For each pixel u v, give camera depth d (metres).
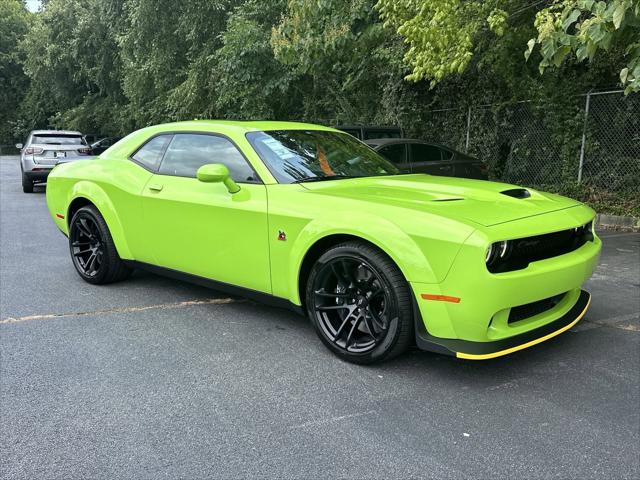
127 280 5.62
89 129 31.59
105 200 5.06
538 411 2.96
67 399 3.11
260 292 3.99
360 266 3.42
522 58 10.55
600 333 4.12
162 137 4.87
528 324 3.26
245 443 2.67
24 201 12.77
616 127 9.77
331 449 2.62
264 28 14.27
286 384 3.29
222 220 4.05
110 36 24.81
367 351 3.43
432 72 7.82
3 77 41.53
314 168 4.16
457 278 2.98
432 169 9.69
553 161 10.91
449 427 2.80
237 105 14.91
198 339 4.01
